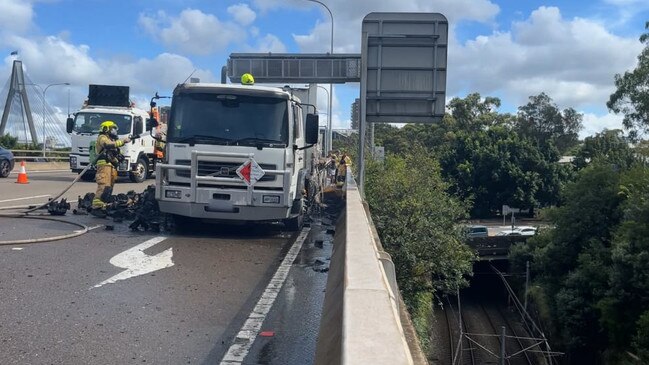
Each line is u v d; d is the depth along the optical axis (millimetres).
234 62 22422
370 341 2648
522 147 53656
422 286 18516
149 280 7379
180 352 4969
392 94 13281
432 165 21984
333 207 17562
